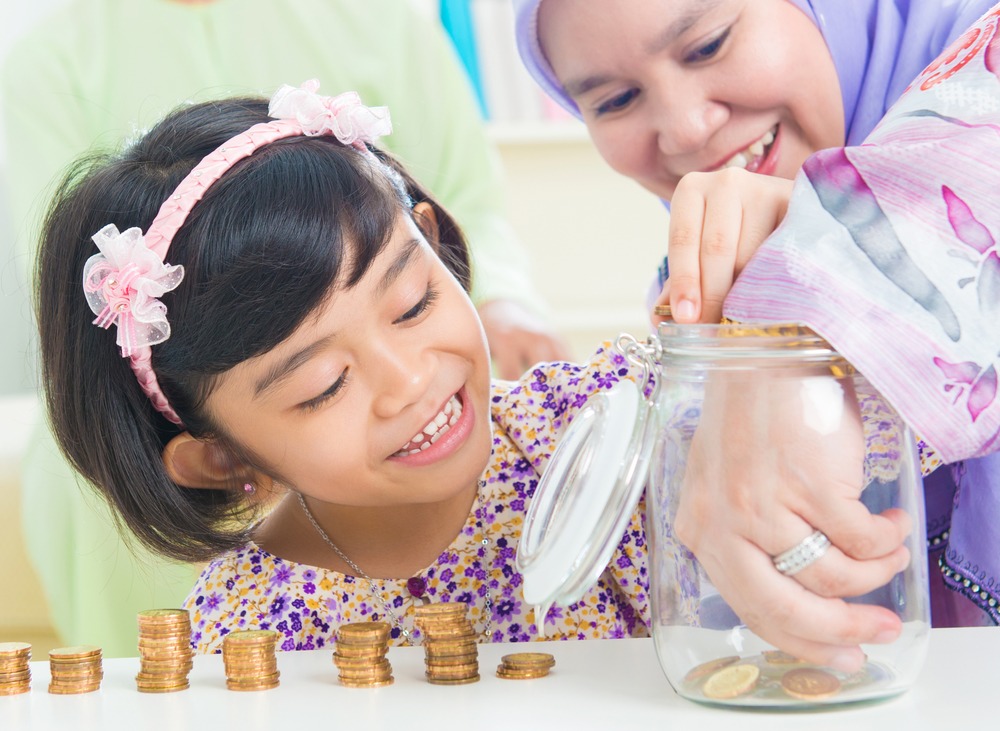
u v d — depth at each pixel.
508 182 2.87
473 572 0.93
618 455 0.52
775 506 0.51
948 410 0.52
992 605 0.82
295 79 1.94
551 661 0.61
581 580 0.52
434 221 0.98
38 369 0.91
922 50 1.01
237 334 0.74
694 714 0.52
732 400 0.52
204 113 0.88
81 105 1.87
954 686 0.55
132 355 0.81
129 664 0.70
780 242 0.57
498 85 2.79
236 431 0.79
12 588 1.73
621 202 2.89
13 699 0.62
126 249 0.77
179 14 1.90
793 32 1.01
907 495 0.53
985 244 0.56
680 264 0.62
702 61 1.00
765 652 0.52
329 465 0.76
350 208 0.75
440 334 0.77
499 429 0.97
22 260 1.84
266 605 0.91
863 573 0.51
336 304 0.73
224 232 0.75
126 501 0.87
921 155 0.58
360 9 1.97
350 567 0.92
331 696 0.59
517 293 1.88
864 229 0.57
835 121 1.04
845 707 0.52
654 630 0.56
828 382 0.52
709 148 1.04
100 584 1.71
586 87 1.06
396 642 0.91
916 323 0.54
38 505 1.72
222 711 0.57
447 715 0.54
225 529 0.92
